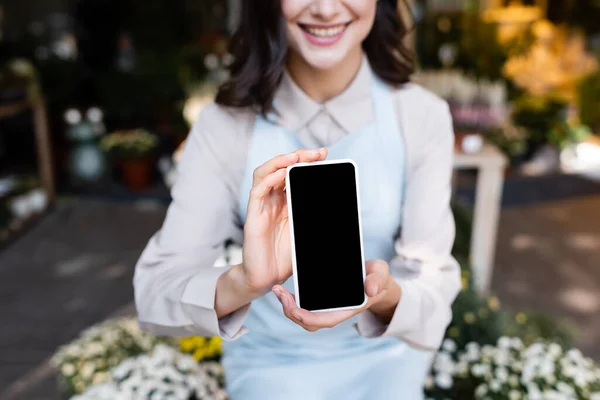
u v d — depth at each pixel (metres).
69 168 5.56
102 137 5.80
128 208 5.00
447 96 5.75
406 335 1.07
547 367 1.71
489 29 5.63
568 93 7.33
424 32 5.73
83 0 6.72
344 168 0.86
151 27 6.92
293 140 1.17
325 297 0.87
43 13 7.96
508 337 2.09
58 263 3.95
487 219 2.89
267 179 0.86
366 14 1.07
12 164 5.80
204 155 1.15
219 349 1.89
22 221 4.48
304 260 0.87
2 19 7.77
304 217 0.87
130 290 3.56
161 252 1.12
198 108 6.65
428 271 1.13
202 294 0.99
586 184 5.55
